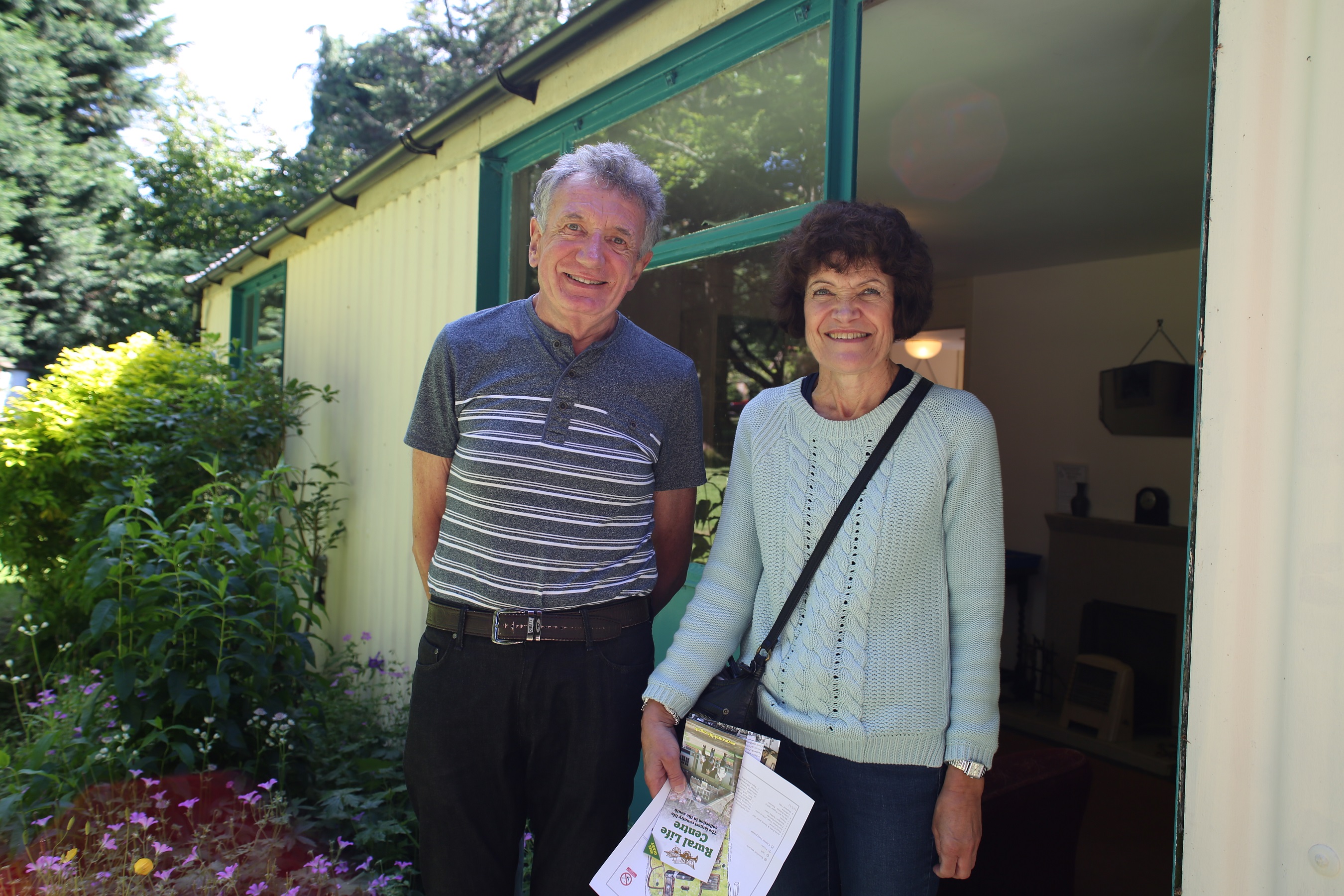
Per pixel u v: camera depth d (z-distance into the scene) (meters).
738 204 2.39
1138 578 4.35
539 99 3.12
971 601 1.32
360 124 17.73
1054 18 2.25
